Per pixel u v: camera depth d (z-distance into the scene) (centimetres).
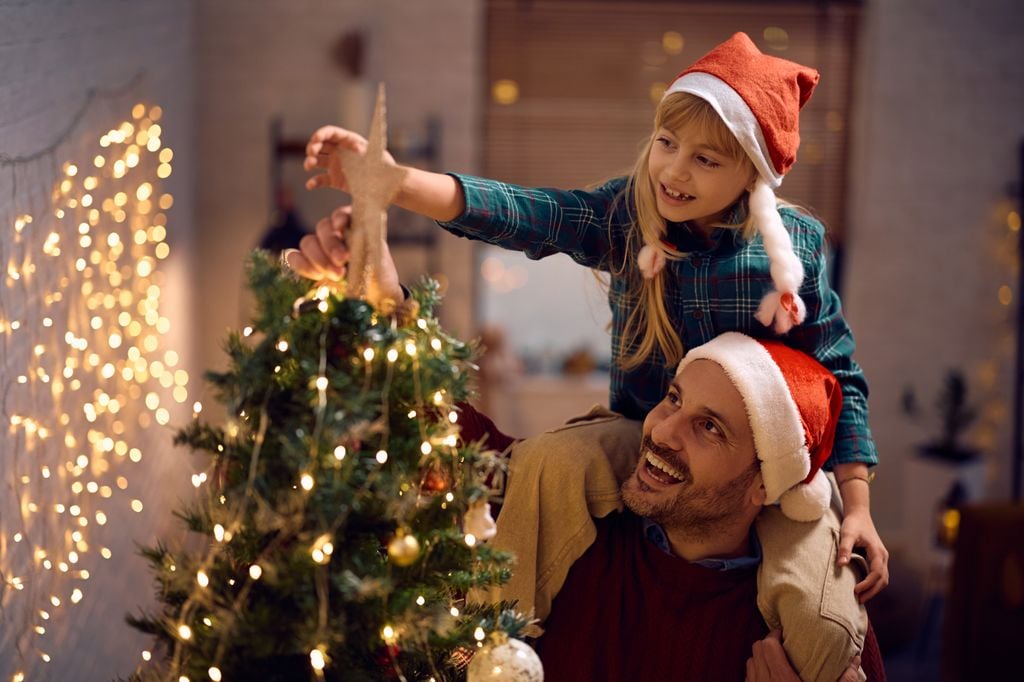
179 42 349
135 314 246
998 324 435
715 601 137
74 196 185
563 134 408
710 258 130
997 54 416
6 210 142
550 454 137
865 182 419
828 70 411
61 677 174
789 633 130
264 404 102
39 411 159
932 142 420
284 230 364
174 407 319
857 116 416
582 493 136
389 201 105
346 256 107
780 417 126
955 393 411
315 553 98
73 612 182
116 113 233
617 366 144
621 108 407
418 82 401
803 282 133
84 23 202
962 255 429
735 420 126
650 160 125
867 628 137
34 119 161
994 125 421
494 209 120
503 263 444
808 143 416
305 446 99
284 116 397
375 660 112
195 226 384
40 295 160
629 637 139
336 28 395
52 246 158
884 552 136
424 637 105
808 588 130
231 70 394
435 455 108
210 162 397
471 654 119
